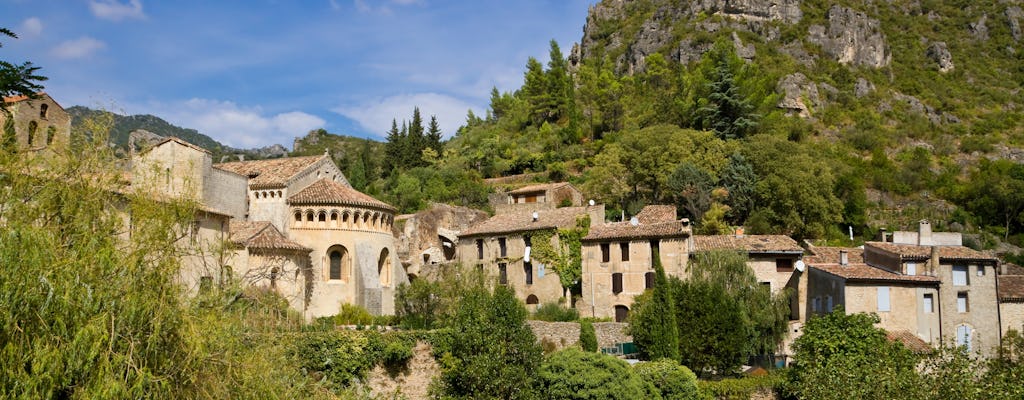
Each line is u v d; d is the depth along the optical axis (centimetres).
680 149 8988
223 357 2230
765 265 5688
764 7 18775
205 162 5359
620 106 13575
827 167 9188
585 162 11625
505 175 12106
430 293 5375
